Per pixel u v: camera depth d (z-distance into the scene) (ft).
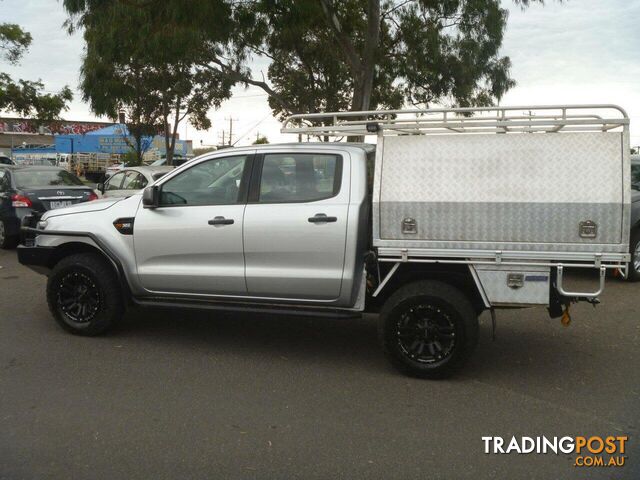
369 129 17.95
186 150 161.89
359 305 18.69
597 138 16.63
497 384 17.57
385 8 50.49
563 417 15.35
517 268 16.94
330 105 58.44
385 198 17.53
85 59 54.34
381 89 56.34
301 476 12.44
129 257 20.66
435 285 17.66
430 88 54.29
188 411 15.51
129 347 20.65
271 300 19.39
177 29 40.37
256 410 15.62
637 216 29.89
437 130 19.12
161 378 17.81
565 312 17.61
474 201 16.94
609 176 16.31
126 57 46.19
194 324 23.57
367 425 14.82
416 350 17.84
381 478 12.39
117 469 12.66
